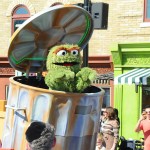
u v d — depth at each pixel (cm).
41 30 601
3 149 561
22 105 556
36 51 629
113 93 1759
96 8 961
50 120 541
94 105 572
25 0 1939
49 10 571
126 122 1666
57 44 638
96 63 1789
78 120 555
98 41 1797
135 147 1222
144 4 1708
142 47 1647
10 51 603
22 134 551
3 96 1959
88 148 575
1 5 1978
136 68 1677
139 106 1648
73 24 623
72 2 1856
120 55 1681
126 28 1739
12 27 1964
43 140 399
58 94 541
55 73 558
